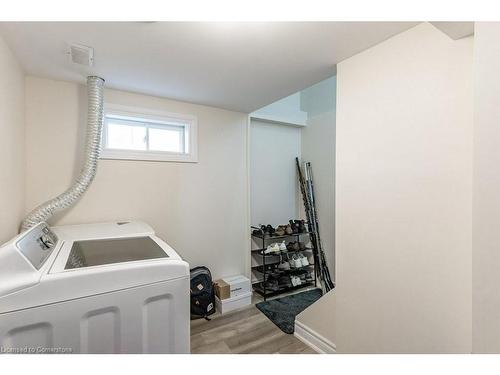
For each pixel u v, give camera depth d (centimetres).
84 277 93
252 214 327
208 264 264
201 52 151
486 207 68
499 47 66
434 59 119
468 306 109
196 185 254
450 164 114
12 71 146
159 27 126
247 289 271
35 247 107
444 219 116
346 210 160
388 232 138
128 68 172
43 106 183
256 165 329
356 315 155
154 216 231
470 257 108
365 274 150
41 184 183
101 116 186
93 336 94
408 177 129
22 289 83
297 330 212
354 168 155
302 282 323
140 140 232
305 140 360
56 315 88
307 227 343
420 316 125
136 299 102
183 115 244
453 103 113
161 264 107
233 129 278
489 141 67
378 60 142
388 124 137
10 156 140
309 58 159
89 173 182
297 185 365
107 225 188
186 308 112
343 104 161
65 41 137
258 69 175
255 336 213
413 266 128
